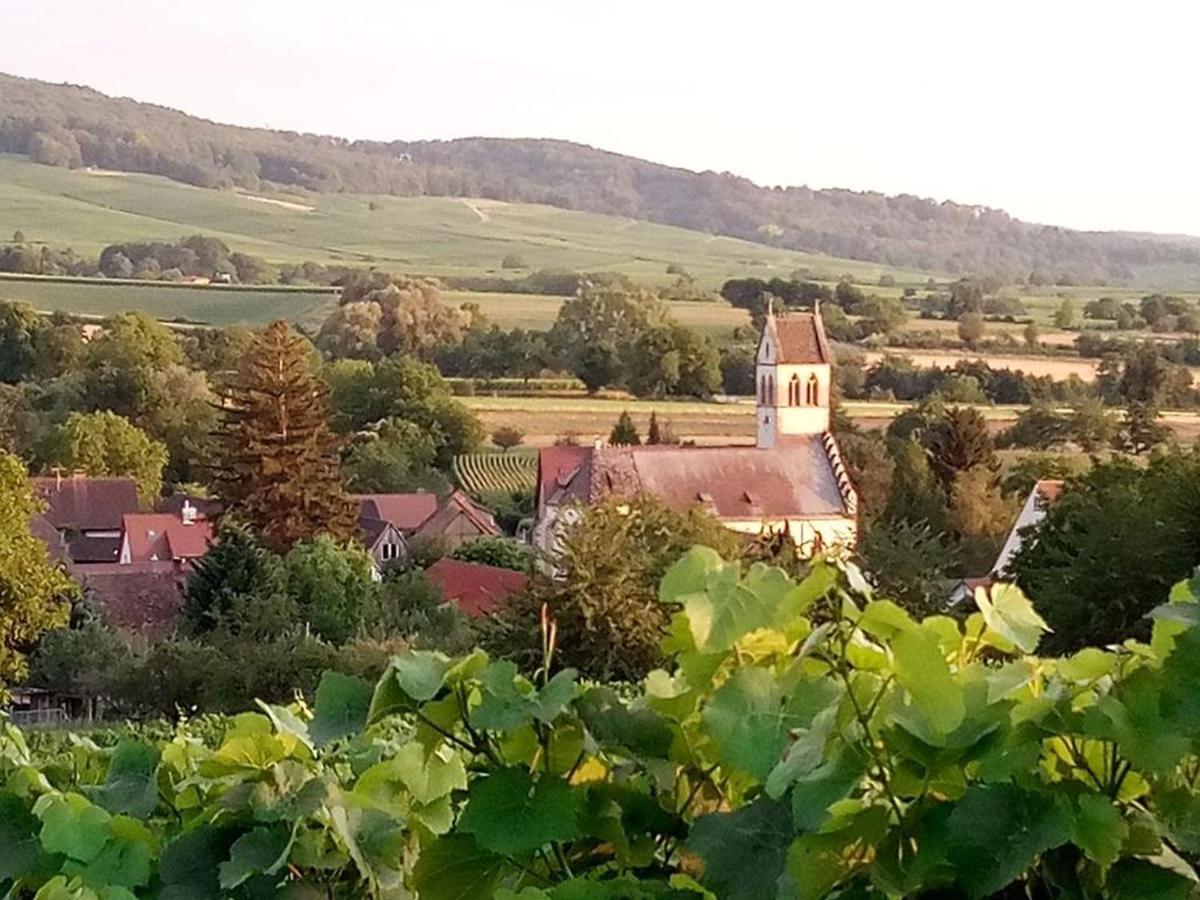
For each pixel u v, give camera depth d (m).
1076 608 36.94
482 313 131.88
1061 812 2.58
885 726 2.66
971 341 124.44
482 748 3.01
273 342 62.44
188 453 92.88
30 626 40.16
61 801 3.44
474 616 46.66
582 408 107.38
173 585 54.88
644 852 3.08
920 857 2.62
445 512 73.88
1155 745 2.64
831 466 72.25
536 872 3.05
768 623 2.78
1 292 134.12
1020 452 93.88
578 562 26.67
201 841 3.35
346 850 3.23
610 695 3.06
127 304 135.00
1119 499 37.69
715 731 2.78
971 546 68.88
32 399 94.00
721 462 71.44
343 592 47.69
